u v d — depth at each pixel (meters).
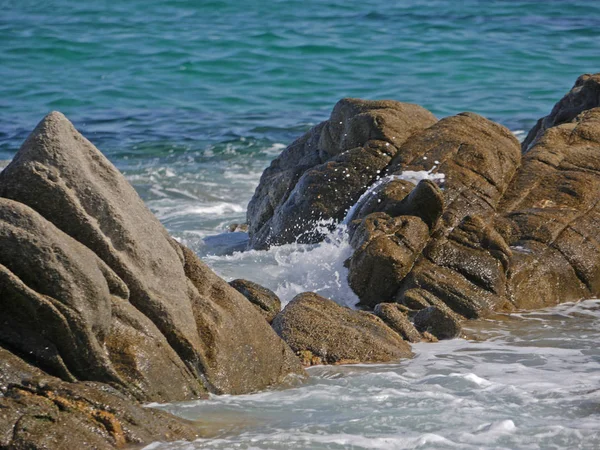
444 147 36.22
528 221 33.06
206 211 46.22
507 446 17.86
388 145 37.19
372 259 30.69
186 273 21.98
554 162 36.31
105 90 72.31
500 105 68.25
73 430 16.75
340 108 40.09
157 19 95.56
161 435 17.67
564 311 30.52
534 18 97.12
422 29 92.12
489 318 29.64
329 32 90.50
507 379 22.73
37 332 18.31
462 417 19.45
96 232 19.72
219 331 21.12
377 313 27.70
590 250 32.53
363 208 34.16
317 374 23.06
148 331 19.70
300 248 36.22
